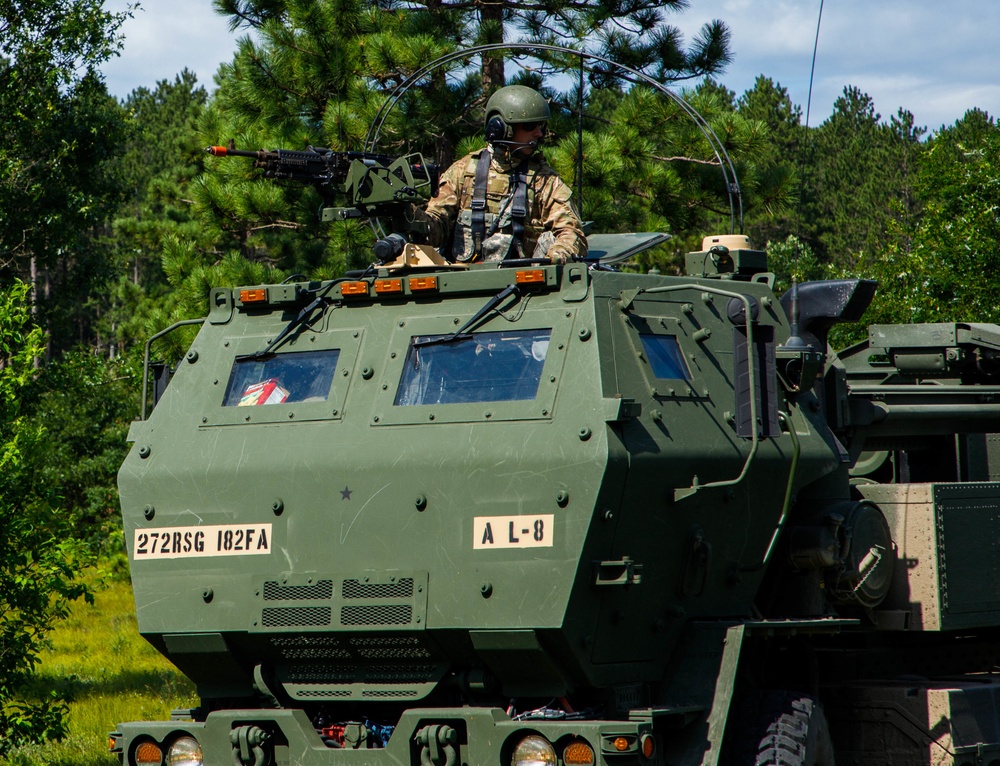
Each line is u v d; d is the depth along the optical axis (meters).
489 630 12.75
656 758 12.97
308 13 33.88
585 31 34.56
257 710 13.66
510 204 16.36
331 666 13.92
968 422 19.67
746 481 14.20
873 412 17.48
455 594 12.93
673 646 13.72
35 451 20.25
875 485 16.77
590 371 13.09
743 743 13.67
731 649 13.39
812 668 15.61
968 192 40.75
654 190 34.53
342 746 13.75
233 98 36.88
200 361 15.15
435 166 16.67
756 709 14.03
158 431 14.77
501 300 13.91
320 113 35.47
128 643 38.72
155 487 14.41
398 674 13.68
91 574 50.59
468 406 13.42
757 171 35.50
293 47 34.31
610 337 13.47
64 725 20.56
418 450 13.32
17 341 20.52
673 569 13.56
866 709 15.86
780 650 16.06
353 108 32.81
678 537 13.52
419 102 33.06
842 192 121.38
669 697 13.39
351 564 13.41
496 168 16.61
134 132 44.59
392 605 13.15
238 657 14.09
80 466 52.69
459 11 35.47
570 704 13.16
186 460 14.35
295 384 14.53
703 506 13.69
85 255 44.41
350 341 14.50
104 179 45.47
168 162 130.75
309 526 13.63
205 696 14.62
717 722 13.02
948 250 39.56
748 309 12.78
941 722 15.44
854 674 17.09
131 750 14.08
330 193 16.30
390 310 14.56
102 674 33.22
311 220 36.12
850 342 41.06
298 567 13.62
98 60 41.12
